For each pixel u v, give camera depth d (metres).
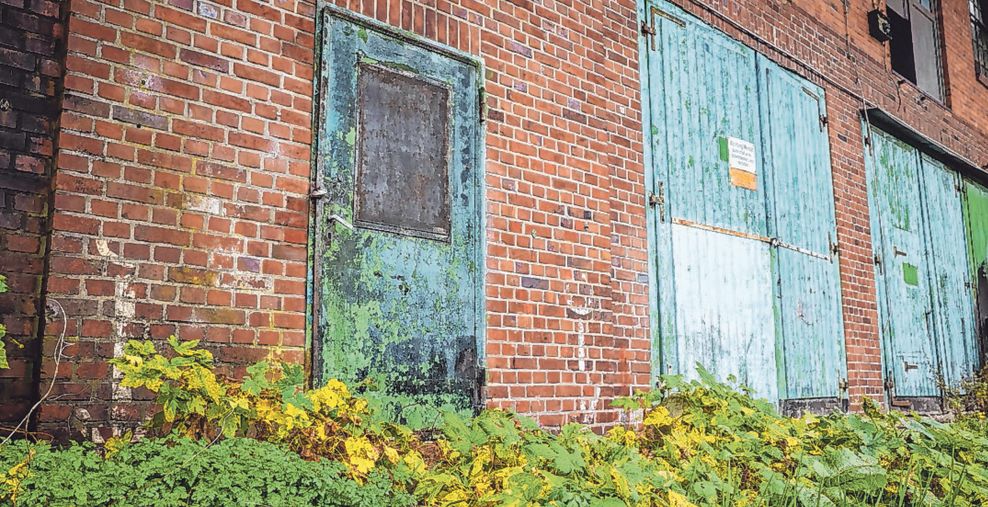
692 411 4.23
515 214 4.33
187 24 3.18
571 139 4.70
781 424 4.34
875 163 7.95
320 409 3.07
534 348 4.30
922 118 9.02
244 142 3.29
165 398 2.74
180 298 3.04
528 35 4.56
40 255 2.85
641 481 3.07
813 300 6.68
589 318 4.62
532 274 4.36
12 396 2.75
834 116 7.42
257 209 3.30
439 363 3.88
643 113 5.29
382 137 3.80
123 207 2.94
